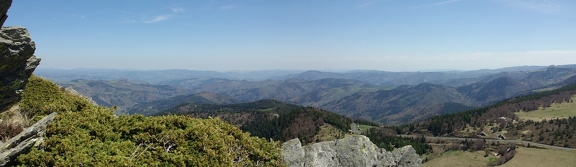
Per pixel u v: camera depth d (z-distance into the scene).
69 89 37.84
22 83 20.81
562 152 139.50
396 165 37.97
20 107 25.22
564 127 197.00
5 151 15.48
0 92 19.48
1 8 15.84
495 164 143.38
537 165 127.50
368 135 195.88
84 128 19.78
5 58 17.48
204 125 23.89
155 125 21.25
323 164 28.28
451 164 153.00
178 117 23.91
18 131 19.72
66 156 16.41
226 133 24.59
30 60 20.44
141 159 17.89
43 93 28.56
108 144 18.70
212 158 19.95
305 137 186.00
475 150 168.25
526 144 170.75
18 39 17.83
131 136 20.48
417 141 194.88
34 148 16.30
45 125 18.55
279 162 25.47
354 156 31.59
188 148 20.39
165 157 18.52
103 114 22.41
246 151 23.77
